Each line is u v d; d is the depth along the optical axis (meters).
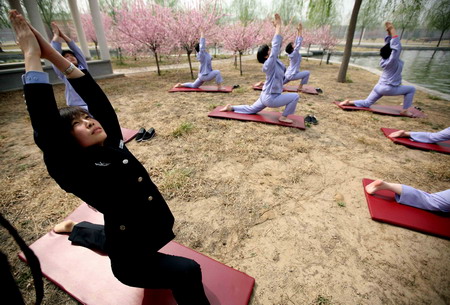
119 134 1.34
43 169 3.20
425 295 1.68
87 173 1.03
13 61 11.77
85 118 1.06
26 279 1.75
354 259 1.93
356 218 2.36
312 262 1.91
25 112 5.60
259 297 1.65
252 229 2.22
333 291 1.69
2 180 2.94
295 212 2.43
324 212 2.44
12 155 3.57
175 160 3.37
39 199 2.60
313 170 3.18
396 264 1.90
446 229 2.16
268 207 2.50
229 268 1.78
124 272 1.21
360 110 5.70
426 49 25.94
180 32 9.08
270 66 3.96
